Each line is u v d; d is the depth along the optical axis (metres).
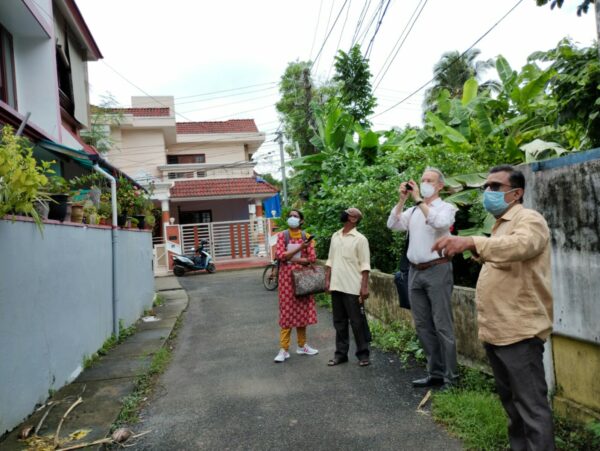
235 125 25.12
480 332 2.82
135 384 4.92
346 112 13.65
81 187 9.29
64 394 4.66
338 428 3.70
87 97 12.12
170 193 19.48
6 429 3.72
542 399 2.63
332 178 10.95
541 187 3.54
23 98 8.39
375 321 6.99
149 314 9.30
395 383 4.59
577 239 3.21
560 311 3.38
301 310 5.60
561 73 5.30
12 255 3.95
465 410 3.64
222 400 4.44
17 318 3.99
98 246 6.57
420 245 4.24
